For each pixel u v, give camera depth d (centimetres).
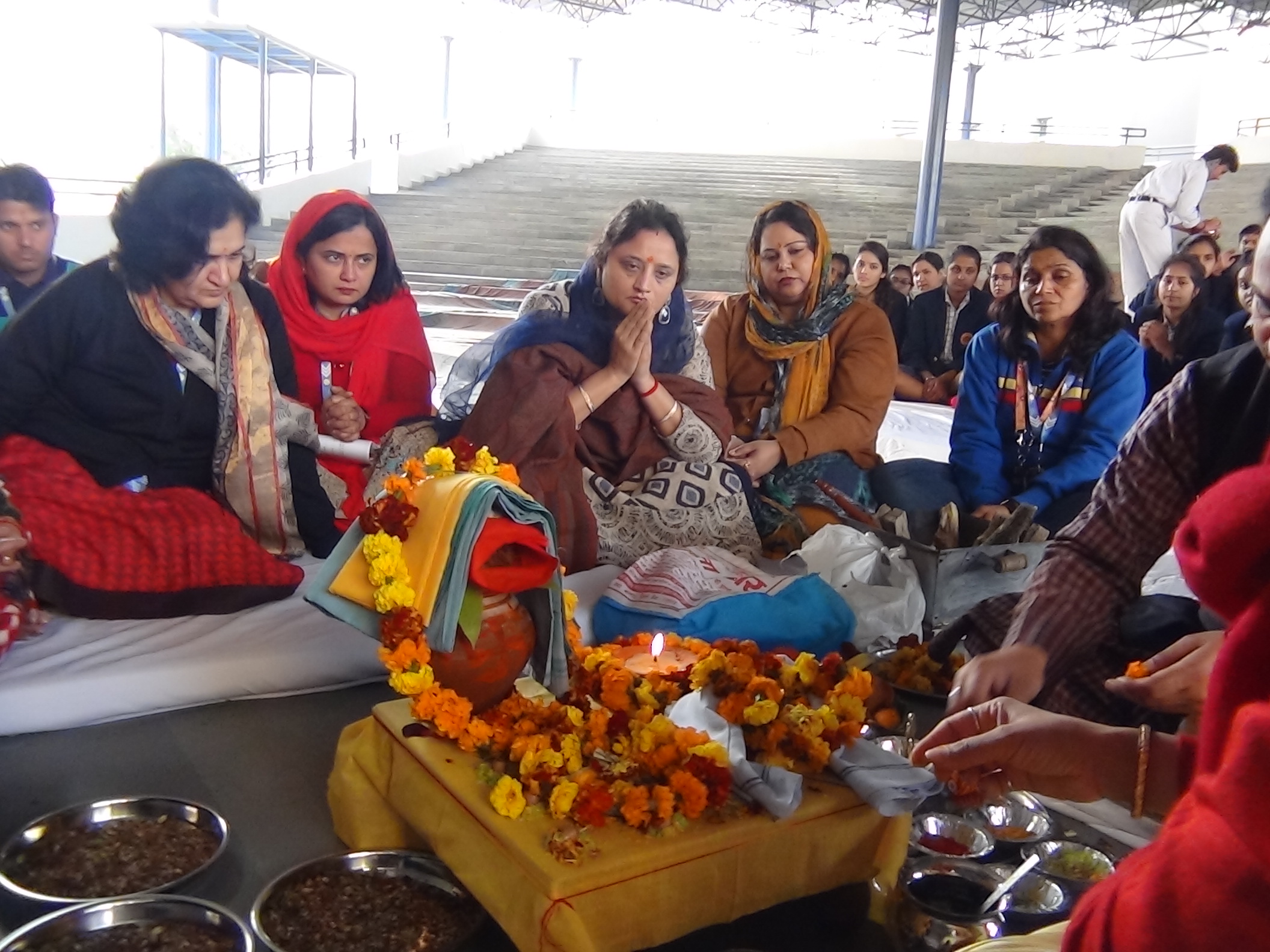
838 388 315
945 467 314
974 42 2127
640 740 142
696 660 176
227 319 247
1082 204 1512
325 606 156
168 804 157
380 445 276
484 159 1794
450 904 141
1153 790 107
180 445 249
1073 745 111
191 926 130
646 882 126
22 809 168
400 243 1367
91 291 238
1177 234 702
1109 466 173
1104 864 148
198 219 229
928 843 156
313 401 301
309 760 187
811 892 141
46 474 227
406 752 148
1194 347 453
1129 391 293
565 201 1537
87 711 195
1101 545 168
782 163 1742
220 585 227
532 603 165
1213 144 2016
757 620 221
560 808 129
